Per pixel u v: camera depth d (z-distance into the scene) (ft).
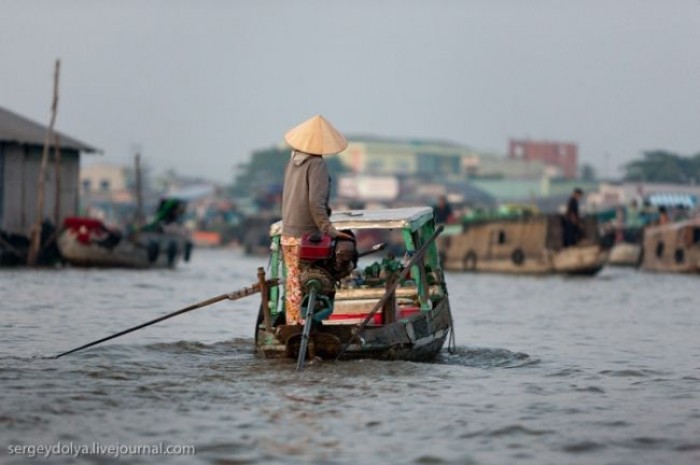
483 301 221.05
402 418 79.41
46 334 131.34
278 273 115.75
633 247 499.10
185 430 74.02
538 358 118.83
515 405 85.71
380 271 122.11
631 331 153.89
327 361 105.40
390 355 107.45
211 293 222.28
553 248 364.17
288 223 104.37
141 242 337.31
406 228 113.09
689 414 83.30
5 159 325.01
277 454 68.23
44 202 340.59
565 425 78.33
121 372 98.02
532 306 206.49
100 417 77.51
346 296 120.06
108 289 221.66
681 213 529.45
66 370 98.43
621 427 78.07
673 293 255.09
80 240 311.68
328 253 101.55
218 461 66.39
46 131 349.20
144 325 108.27
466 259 394.73
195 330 141.49
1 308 163.94
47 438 70.85
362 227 114.11
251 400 84.94
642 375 104.88
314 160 103.50
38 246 306.35
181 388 89.76
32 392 86.12
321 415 79.66
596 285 290.97
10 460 65.36
